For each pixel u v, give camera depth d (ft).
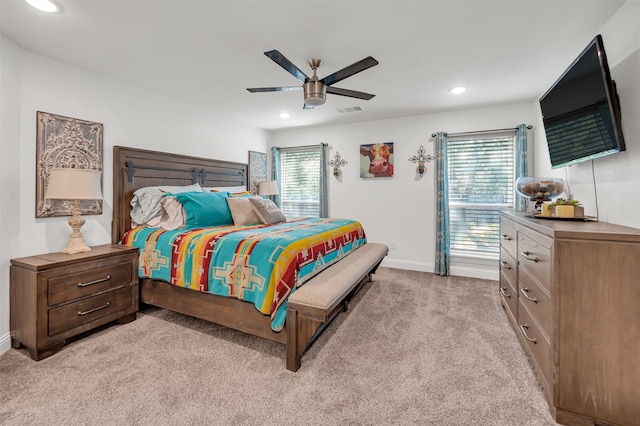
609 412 4.39
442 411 4.94
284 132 17.08
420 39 7.12
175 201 9.54
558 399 4.67
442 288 11.35
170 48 7.54
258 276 6.58
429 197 13.74
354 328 7.98
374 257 9.75
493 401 5.17
